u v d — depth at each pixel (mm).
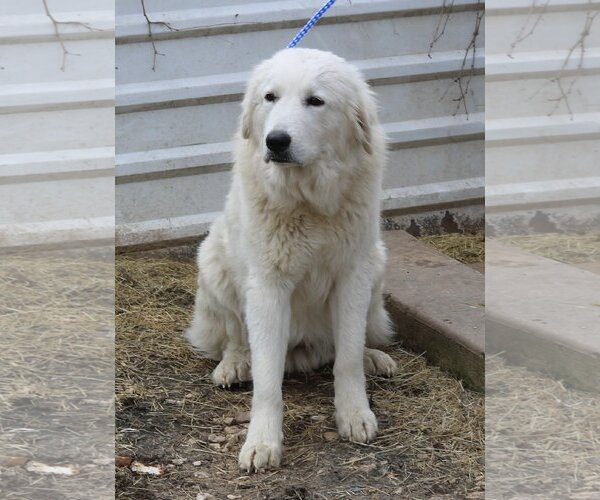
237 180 4074
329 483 3740
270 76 3871
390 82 5223
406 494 3695
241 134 3969
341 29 5172
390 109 5250
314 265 3975
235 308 4219
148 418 4023
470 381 4160
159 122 5098
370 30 5191
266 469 3807
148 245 5137
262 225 3922
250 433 3855
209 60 5113
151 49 5047
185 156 5121
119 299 4758
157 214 5145
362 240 3963
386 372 4234
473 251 5145
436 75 5250
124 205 5109
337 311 4012
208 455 3879
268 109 3867
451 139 5293
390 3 5164
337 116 3869
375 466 3805
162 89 5066
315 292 4035
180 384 4219
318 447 3896
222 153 5152
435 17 5223
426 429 3961
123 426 3971
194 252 5172
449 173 5328
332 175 3873
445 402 4090
